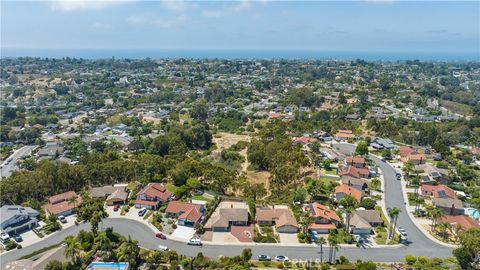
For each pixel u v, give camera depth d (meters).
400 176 179.00
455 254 106.69
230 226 128.00
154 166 167.25
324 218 127.69
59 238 120.06
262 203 147.38
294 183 163.12
